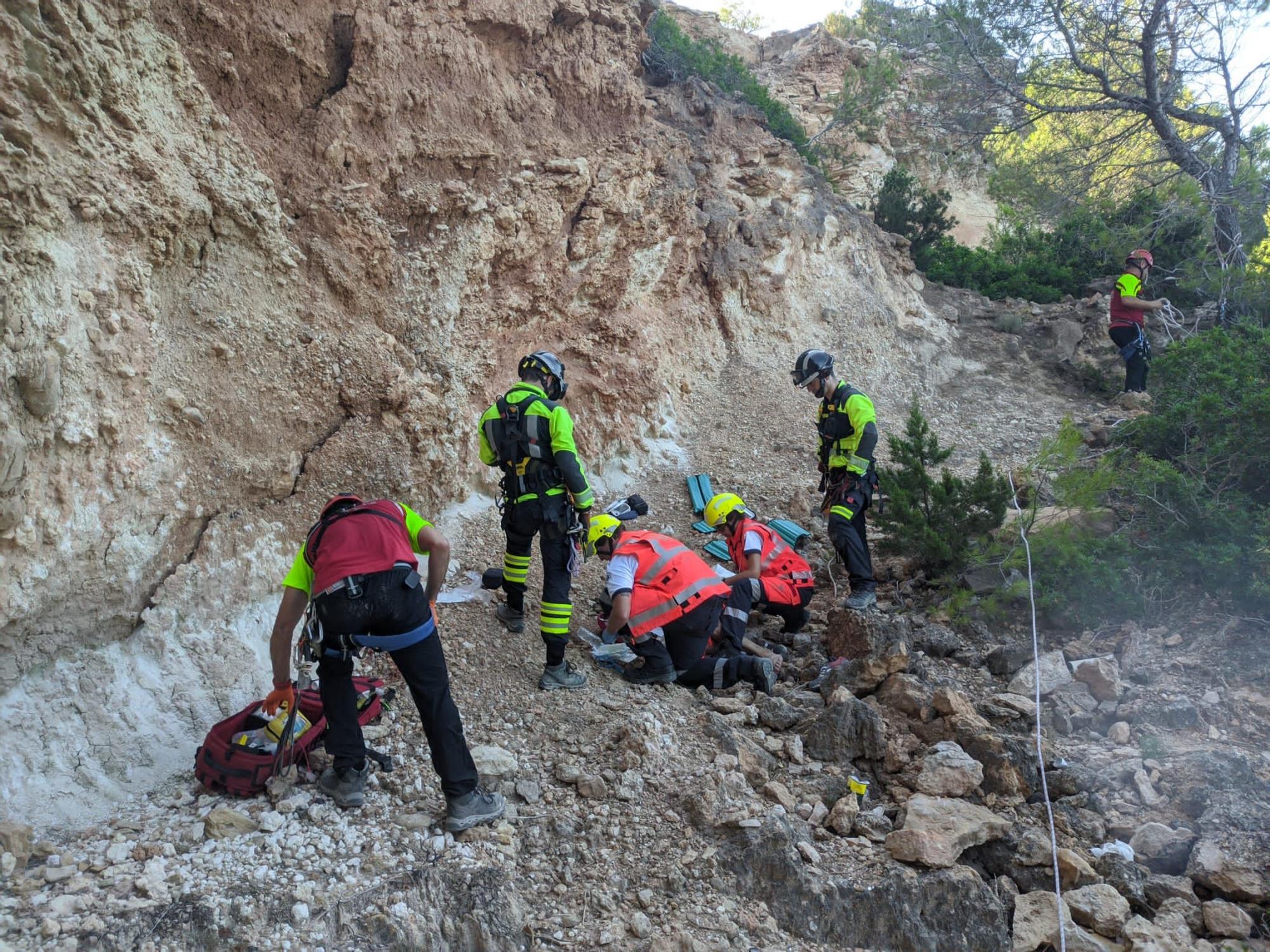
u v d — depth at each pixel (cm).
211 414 489
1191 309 1223
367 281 605
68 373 400
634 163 821
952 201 2103
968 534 662
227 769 379
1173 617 563
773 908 367
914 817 405
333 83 617
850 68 1859
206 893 318
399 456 582
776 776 452
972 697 523
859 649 543
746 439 857
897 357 1077
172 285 489
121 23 476
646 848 387
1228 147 1232
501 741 444
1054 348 1150
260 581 488
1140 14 1224
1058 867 386
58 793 366
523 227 716
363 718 432
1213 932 357
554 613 485
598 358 781
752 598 582
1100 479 640
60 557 386
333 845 356
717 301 948
